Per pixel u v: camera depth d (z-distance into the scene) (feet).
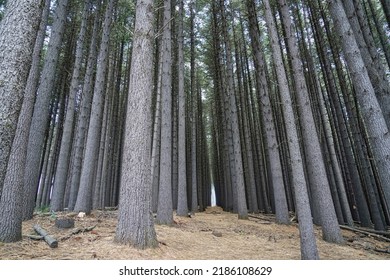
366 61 21.86
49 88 23.68
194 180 49.19
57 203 28.17
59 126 51.93
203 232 24.86
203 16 55.11
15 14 11.37
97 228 19.71
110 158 55.31
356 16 23.97
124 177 15.87
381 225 32.01
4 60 10.84
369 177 34.63
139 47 17.57
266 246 21.31
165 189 26.27
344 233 30.17
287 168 54.34
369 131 17.39
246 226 31.22
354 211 43.27
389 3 26.32
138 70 17.11
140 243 14.75
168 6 30.12
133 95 16.79
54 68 24.40
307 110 24.76
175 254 15.40
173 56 52.85
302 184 16.22
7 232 13.89
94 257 12.77
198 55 59.77
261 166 58.18
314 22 40.81
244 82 59.77
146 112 16.65
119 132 60.03
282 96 18.49
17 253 12.50
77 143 30.89
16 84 10.94
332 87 39.32
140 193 15.52
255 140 59.62
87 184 27.20
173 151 49.57
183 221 29.63
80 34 33.22
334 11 20.27
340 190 35.81
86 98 31.50
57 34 25.03
